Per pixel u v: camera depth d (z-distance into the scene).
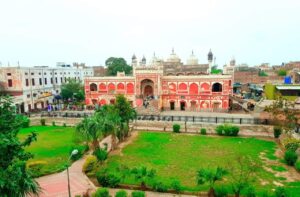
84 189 19.86
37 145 31.77
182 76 51.09
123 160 26.03
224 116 43.69
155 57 81.06
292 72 65.00
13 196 11.34
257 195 18.16
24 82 52.19
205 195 18.53
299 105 36.31
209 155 27.09
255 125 36.28
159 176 21.95
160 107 51.38
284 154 25.62
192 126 38.44
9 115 12.23
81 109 53.75
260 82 77.00
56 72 65.12
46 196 18.62
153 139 33.72
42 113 48.84
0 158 11.17
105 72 94.69
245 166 23.72
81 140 28.06
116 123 28.92
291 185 19.88
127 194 18.14
